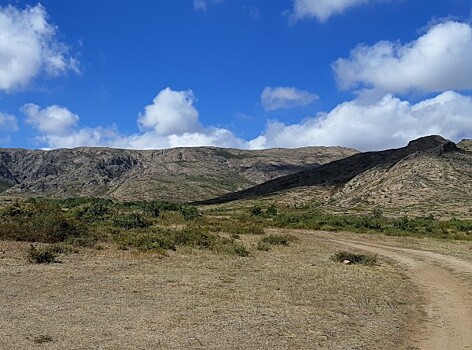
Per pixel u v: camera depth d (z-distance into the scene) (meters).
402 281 20.69
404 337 11.97
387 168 111.38
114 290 15.89
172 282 17.80
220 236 37.47
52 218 29.44
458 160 104.38
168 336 10.94
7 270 18.52
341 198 104.12
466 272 23.55
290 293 16.69
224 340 10.81
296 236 42.94
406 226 54.94
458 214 74.50
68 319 12.02
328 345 10.87
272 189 139.88
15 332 10.73
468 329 12.90
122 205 77.50
